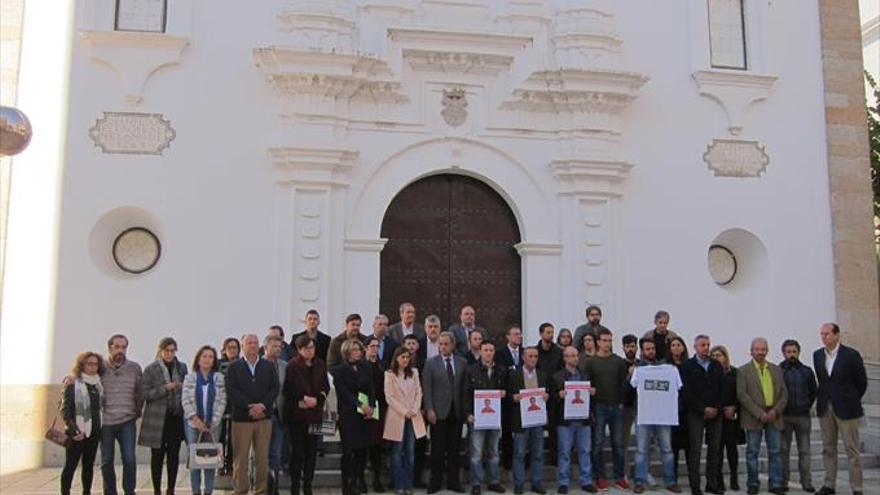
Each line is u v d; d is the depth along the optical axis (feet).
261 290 43.19
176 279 42.57
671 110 48.57
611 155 47.01
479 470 34.68
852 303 48.80
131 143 43.04
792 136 49.73
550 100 47.11
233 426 32.27
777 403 35.83
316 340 37.78
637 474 35.83
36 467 39.86
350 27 45.62
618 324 45.91
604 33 47.67
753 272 48.70
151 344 41.91
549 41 47.83
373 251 44.68
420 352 37.52
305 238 43.70
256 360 32.65
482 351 35.14
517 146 46.98
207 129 43.80
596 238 46.34
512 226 47.65
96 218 42.16
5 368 40.37
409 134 45.96
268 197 43.91
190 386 31.94
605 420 36.73
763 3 50.55
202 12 44.60
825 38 51.01
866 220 49.75
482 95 47.09
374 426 33.91
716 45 50.55
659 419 35.32
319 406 33.30
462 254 46.98
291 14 44.88
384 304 45.80
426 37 46.09
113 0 44.32
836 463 35.99
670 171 48.03
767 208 48.80
